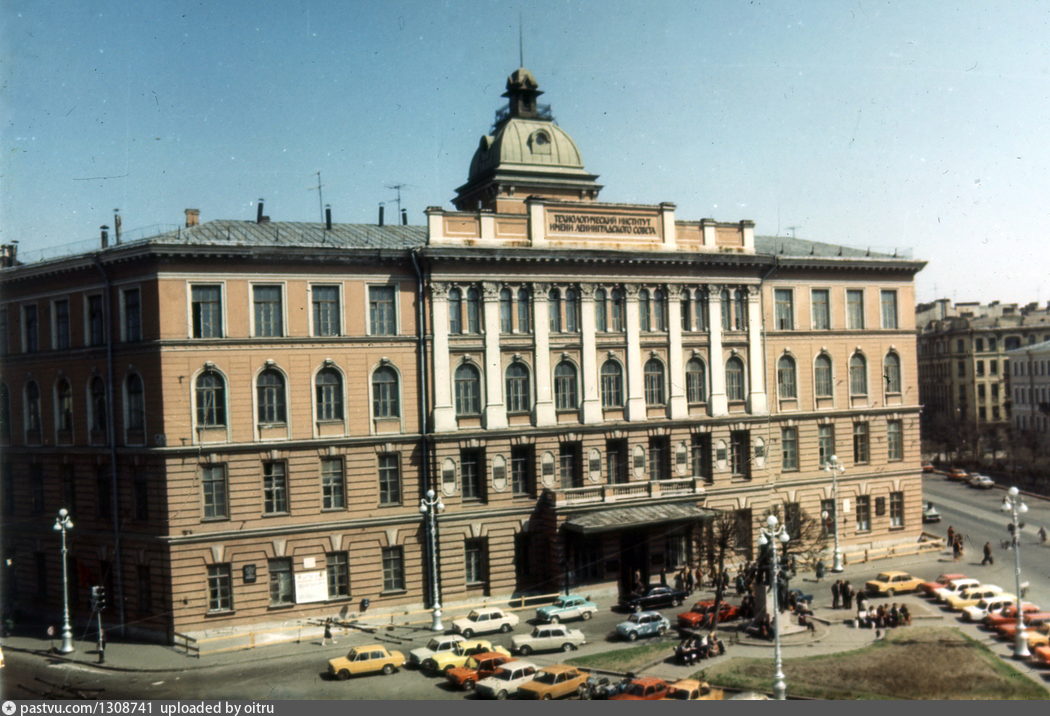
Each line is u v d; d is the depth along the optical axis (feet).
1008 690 132.87
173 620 167.84
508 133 242.78
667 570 202.59
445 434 187.32
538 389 196.95
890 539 239.50
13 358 193.47
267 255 174.91
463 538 189.47
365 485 182.91
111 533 178.50
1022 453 340.59
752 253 219.00
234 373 173.68
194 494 170.40
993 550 233.96
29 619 188.85
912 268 242.78
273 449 175.94
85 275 180.75
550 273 198.39
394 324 187.01
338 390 182.29
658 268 208.74
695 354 213.87
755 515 218.18
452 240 190.08
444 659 145.07
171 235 175.22
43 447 189.26
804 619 168.25
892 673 140.77
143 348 171.12
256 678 146.10
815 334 230.27
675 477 209.77
